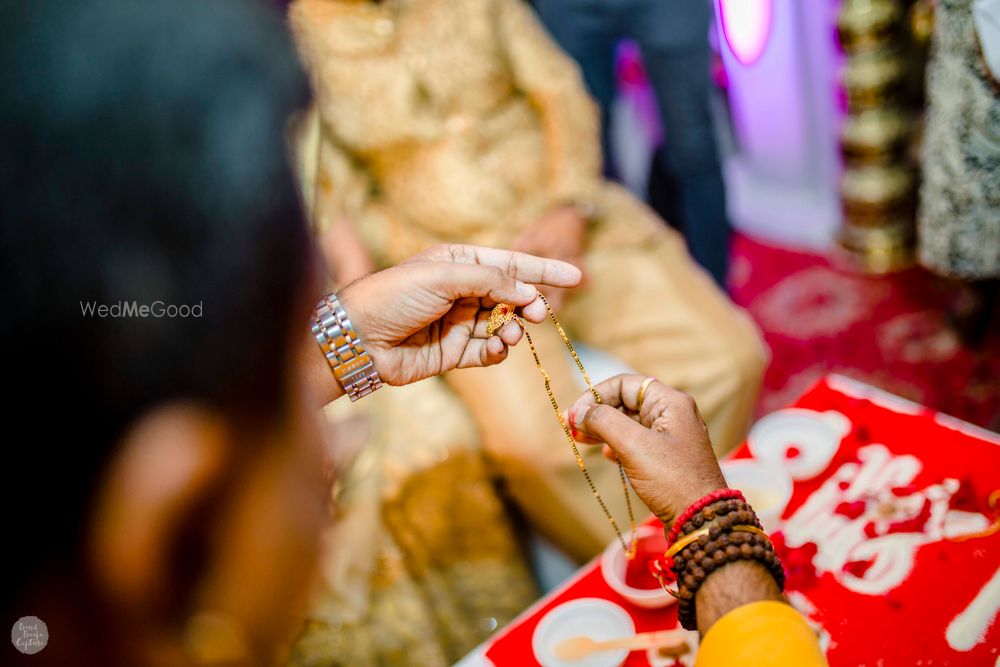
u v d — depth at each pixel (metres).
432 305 0.90
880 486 1.03
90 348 0.49
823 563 0.97
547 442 1.29
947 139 1.35
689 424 0.87
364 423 1.26
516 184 1.45
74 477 0.51
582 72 1.99
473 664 0.96
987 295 1.70
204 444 0.53
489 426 1.32
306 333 0.59
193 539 0.55
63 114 0.47
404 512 1.30
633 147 2.46
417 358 0.93
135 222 0.49
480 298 0.94
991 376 1.69
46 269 0.48
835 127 2.11
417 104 1.37
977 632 0.89
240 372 0.53
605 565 0.99
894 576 0.95
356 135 1.37
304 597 0.62
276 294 0.54
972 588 0.92
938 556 0.95
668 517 0.83
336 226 1.32
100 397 0.50
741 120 2.24
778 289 2.13
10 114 0.47
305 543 0.61
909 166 2.00
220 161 0.50
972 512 0.98
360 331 0.89
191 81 0.50
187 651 0.58
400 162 1.39
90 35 0.48
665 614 0.96
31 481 0.50
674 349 1.42
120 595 0.54
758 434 1.12
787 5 1.99
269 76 0.53
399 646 1.19
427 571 1.28
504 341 0.92
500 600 1.28
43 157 0.47
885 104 1.93
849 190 2.07
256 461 0.56
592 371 1.39
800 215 2.29
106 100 0.48
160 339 0.50
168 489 0.52
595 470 1.29
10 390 0.49
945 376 1.73
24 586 0.52
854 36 1.87
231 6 0.54
